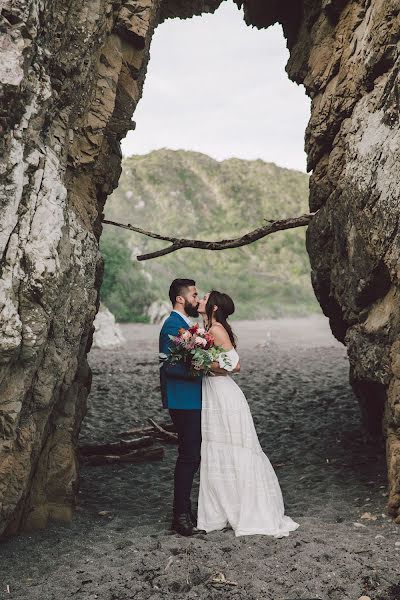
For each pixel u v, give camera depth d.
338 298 6.41
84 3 5.09
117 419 9.35
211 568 3.91
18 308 4.09
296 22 7.87
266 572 3.84
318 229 6.73
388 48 5.32
